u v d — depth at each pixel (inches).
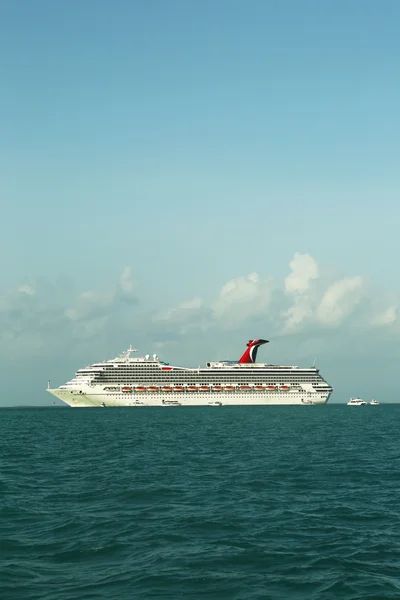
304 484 2400.3
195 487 2326.5
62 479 2571.4
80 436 5354.3
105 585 1214.9
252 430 6013.8
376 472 2738.7
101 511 1897.1
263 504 1995.6
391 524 1721.2
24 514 1854.1
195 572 1295.5
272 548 1478.8
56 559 1391.5
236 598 1146.0
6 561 1371.8
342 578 1253.7
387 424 7367.1
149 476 2630.4
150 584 1220.5
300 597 1151.6
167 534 1601.9
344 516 1814.7
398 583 1228.5
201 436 5157.5
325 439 4790.8
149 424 7377.0
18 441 4815.5
